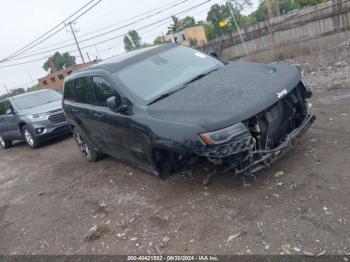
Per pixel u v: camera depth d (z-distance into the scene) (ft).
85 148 24.64
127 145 17.17
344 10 62.23
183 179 16.55
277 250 10.38
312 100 24.59
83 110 20.59
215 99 13.51
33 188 23.07
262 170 14.93
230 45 87.20
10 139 40.24
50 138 34.42
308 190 12.79
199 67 17.62
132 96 15.85
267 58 60.95
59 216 17.34
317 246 10.11
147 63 17.57
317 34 67.46
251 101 12.93
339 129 17.56
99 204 17.24
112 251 12.87
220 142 12.14
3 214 19.85
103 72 17.83
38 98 37.73
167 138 13.51
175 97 14.80
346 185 12.50
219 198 13.97
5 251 15.38
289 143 13.71
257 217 12.12
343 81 27.76
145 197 16.33
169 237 12.64
